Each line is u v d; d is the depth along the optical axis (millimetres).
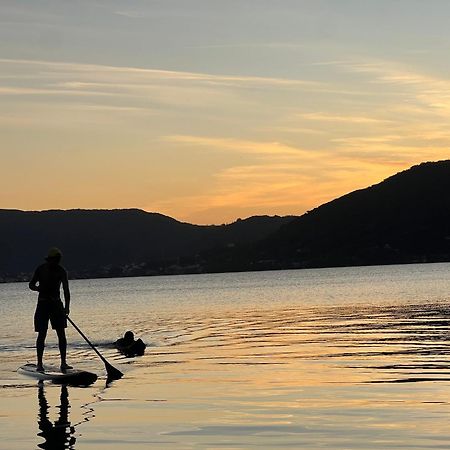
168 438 10164
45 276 17562
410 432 10234
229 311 46125
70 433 10578
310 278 135500
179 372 16891
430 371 15938
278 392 13703
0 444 9938
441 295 55875
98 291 124312
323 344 22547
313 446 9562
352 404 12375
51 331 33031
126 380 15922
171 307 55281
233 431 10523
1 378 16656
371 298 56188
